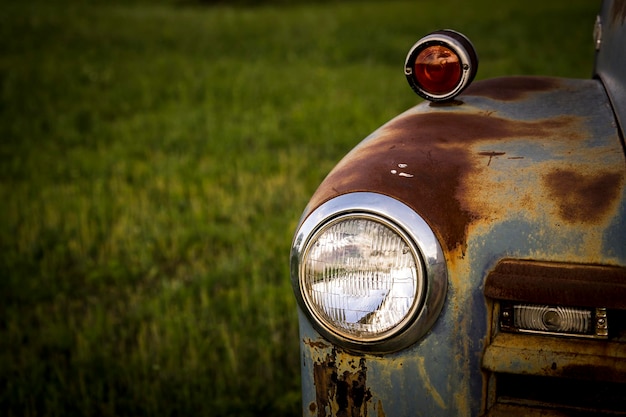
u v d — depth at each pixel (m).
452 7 20.84
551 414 1.26
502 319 1.26
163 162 5.95
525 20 16.75
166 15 21.39
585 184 1.30
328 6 24.02
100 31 16.86
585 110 1.60
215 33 16.53
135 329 3.21
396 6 22.23
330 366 1.35
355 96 8.71
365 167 1.38
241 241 4.18
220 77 10.67
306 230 1.33
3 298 3.51
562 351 1.21
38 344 3.04
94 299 3.56
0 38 15.36
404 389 1.32
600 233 1.24
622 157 1.35
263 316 3.25
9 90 9.66
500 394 1.30
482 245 1.27
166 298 3.43
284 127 7.30
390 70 11.02
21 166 5.94
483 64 10.80
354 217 1.30
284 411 2.49
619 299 1.18
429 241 1.26
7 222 4.53
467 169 1.37
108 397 2.64
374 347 1.30
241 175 5.44
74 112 8.34
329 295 1.31
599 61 2.04
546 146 1.42
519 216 1.28
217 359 2.87
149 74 11.09
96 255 4.11
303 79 10.27
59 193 5.14
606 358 1.19
